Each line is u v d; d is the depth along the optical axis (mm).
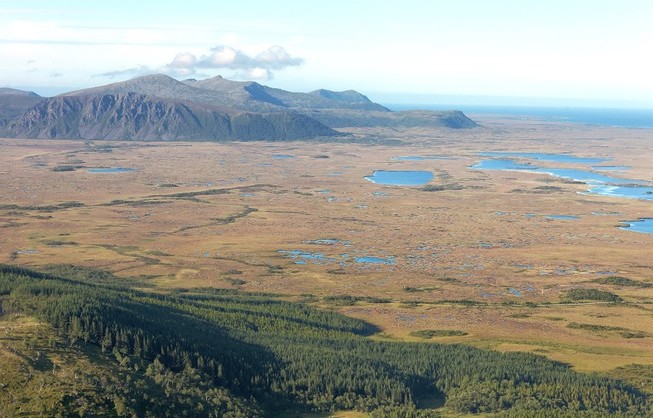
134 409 161500
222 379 192125
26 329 186000
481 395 196375
